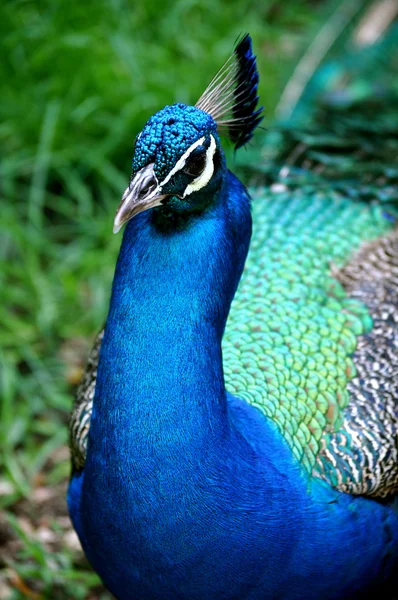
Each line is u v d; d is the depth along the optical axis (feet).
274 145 30.40
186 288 17.15
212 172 16.85
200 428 17.44
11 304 36.09
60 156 38.88
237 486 18.11
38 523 28.99
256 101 18.54
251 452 18.80
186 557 18.13
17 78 41.06
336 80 36.11
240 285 22.72
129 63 41.75
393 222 25.71
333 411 20.71
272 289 22.62
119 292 17.31
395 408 21.17
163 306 17.08
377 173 27.78
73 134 39.91
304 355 21.31
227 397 19.86
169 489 17.49
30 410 32.04
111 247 36.88
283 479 19.13
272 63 43.39
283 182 27.27
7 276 36.70
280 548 18.94
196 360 17.30
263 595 19.49
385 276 23.66
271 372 20.88
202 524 17.89
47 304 34.99
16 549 28.02
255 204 26.12
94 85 40.91
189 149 16.28
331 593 20.54
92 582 27.12
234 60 18.29
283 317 21.97
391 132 29.86
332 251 24.18
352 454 20.39
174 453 17.31
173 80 41.45
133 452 17.33
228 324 21.84
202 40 44.21
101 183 39.40
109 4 43.80
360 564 20.54
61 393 32.96
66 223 39.24
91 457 18.01
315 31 39.34
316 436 20.33
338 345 21.72
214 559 18.31
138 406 17.17
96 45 42.06
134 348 17.12
